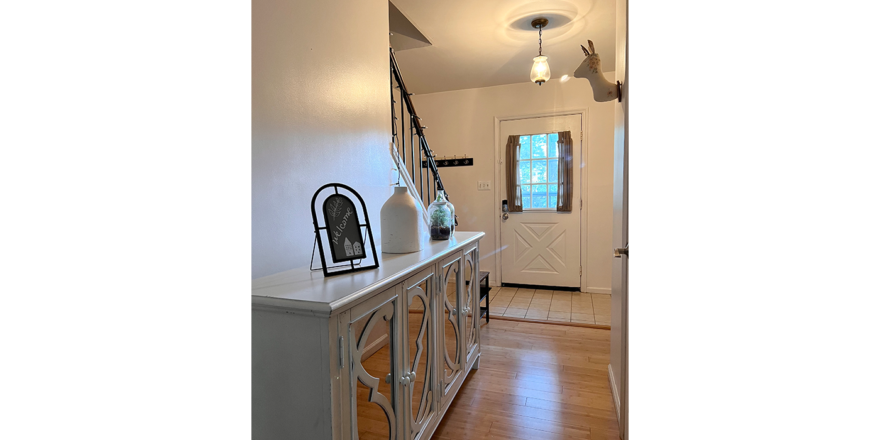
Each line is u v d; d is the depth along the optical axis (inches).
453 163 190.1
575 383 91.4
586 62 73.7
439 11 107.5
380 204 88.7
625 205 61.9
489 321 137.3
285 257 60.9
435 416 66.5
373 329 48.1
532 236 183.2
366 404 46.8
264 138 57.6
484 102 184.5
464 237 90.4
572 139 174.6
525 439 70.6
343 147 75.9
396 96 173.9
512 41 128.8
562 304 157.6
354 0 80.4
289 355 41.6
